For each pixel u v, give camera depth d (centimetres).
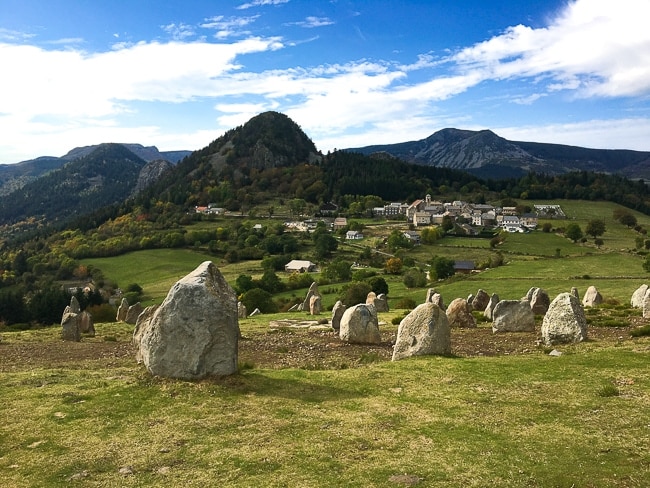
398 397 1480
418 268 10906
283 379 1666
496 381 1628
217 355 1598
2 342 3297
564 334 2350
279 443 1142
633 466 988
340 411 1359
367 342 2767
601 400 1401
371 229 18225
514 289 6888
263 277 9638
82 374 1830
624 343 2184
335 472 988
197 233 16512
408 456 1062
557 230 15738
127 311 5078
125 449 1124
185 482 962
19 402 1455
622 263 9438
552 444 1113
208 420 1288
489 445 1116
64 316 3397
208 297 1587
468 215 19588
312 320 4231
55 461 1070
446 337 2100
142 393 1480
